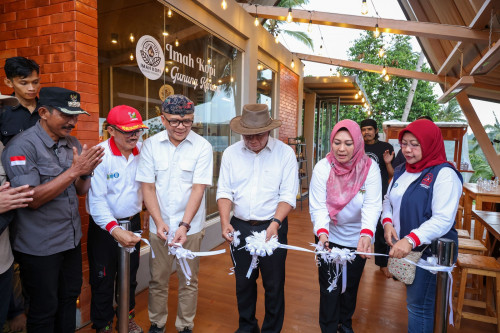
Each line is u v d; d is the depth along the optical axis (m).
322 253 1.71
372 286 3.25
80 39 2.37
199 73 4.25
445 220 1.56
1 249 1.44
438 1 5.98
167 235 1.96
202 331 2.38
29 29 2.47
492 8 4.00
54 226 1.67
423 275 1.62
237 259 2.02
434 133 1.66
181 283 2.17
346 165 1.84
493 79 6.79
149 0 3.28
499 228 2.77
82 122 2.40
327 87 9.23
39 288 1.66
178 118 1.89
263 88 6.30
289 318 2.57
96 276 2.06
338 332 2.29
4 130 1.94
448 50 7.17
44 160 1.60
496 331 2.56
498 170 6.58
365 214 1.80
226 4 4.40
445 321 1.48
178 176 2.08
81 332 2.33
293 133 8.07
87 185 1.83
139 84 3.22
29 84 1.92
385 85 18.27
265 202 1.96
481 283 3.13
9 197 1.33
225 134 5.04
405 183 1.75
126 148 1.97
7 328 2.10
